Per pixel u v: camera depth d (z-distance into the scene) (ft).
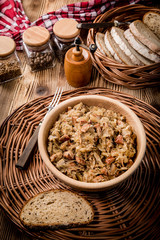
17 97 2.05
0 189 1.46
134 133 1.47
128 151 1.40
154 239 1.33
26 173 1.54
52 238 1.31
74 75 1.89
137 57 1.97
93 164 1.39
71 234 1.31
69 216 1.37
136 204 1.44
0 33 2.35
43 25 2.35
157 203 1.40
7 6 2.47
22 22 2.42
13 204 1.41
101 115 1.54
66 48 2.10
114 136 1.47
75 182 1.26
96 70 2.13
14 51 2.02
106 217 1.37
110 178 1.37
